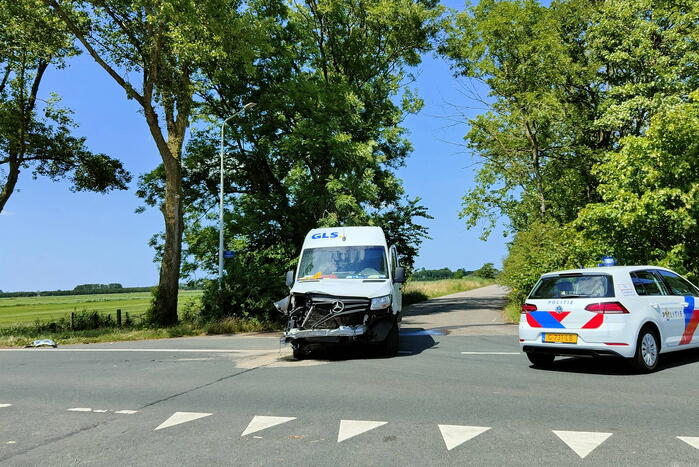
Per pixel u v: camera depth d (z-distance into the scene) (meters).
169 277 21.48
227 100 27.25
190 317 21.50
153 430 5.27
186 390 7.44
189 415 5.87
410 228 31.75
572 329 8.13
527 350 8.71
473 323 18.09
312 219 25.91
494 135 27.11
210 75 23.75
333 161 25.52
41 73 26.09
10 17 19.27
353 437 4.84
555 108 24.83
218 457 4.34
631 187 14.54
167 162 21.61
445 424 5.25
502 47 25.19
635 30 24.08
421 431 5.00
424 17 28.08
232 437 4.94
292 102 26.09
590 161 27.50
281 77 27.03
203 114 27.80
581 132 27.98
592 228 14.91
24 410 6.34
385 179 28.64
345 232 12.21
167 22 19.19
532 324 8.64
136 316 24.81
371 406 6.12
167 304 21.31
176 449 4.59
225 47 20.58
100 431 5.29
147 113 21.05
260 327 19.80
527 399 6.38
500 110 26.00
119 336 17.17
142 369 9.69
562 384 7.34
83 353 12.70
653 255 14.41
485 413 5.69
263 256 22.86
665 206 13.72
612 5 25.08
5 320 41.28
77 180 28.23
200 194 28.66
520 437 4.75
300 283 11.04
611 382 7.41
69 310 58.88
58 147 26.75
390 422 5.36
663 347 8.46
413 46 29.19
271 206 26.02
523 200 31.88
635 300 8.13
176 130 22.22
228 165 28.09
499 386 7.25
